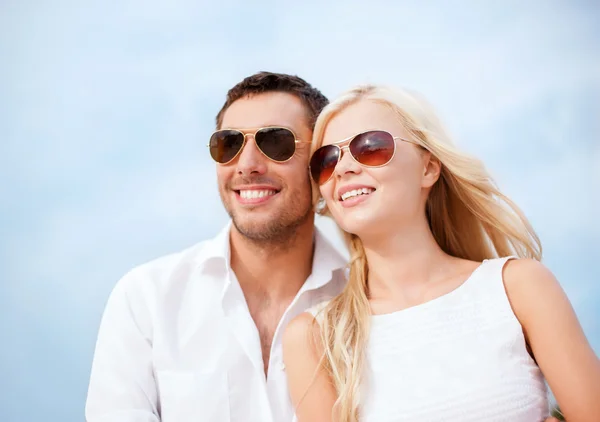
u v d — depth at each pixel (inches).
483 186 122.9
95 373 133.4
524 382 100.3
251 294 143.3
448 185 127.0
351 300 115.5
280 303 142.9
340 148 115.7
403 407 101.0
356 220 111.7
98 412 129.2
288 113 138.7
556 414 107.4
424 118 118.4
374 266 117.7
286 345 115.9
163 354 133.1
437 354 103.9
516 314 105.6
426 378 102.3
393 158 111.6
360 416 103.4
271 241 136.3
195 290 140.9
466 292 109.3
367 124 115.0
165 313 137.4
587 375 96.6
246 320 135.3
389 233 113.7
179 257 147.6
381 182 111.1
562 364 98.2
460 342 104.0
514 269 108.7
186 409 128.7
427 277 115.0
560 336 99.6
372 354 107.7
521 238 125.5
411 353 105.3
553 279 105.9
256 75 144.2
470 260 126.0
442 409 99.2
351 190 113.8
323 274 140.4
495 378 99.9
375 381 105.2
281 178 135.7
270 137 135.9
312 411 108.2
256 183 134.8
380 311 113.7
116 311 139.2
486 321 105.3
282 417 128.2
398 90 120.0
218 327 135.8
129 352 134.6
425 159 119.3
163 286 140.6
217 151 138.6
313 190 140.1
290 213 136.3
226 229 150.3
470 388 99.8
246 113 138.4
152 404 132.2
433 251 117.4
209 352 134.2
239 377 131.4
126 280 144.0
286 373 121.6
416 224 115.9
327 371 110.7
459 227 129.8
